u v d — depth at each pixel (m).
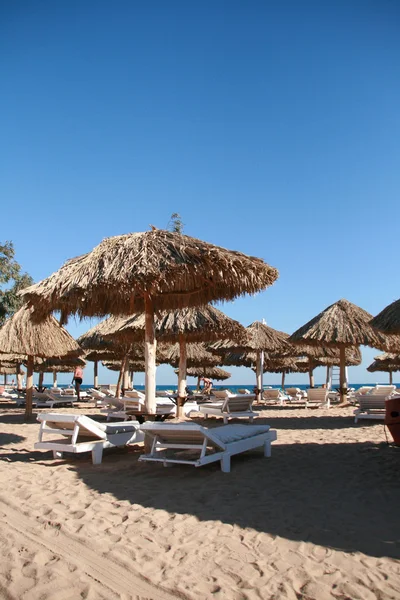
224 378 26.86
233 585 2.64
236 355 21.05
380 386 13.70
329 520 3.63
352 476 5.11
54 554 3.07
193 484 4.82
